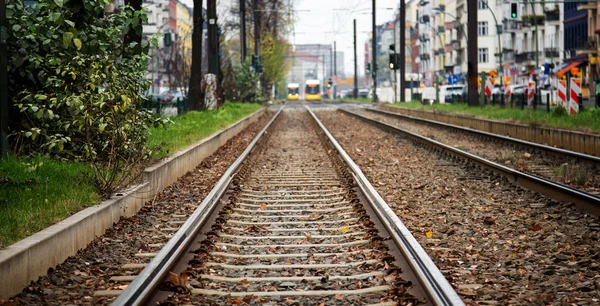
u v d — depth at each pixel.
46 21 15.63
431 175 18.66
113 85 13.12
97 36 15.79
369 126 41.38
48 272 9.00
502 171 17.88
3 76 14.27
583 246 10.30
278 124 46.72
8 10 15.66
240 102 67.81
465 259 9.62
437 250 10.09
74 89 14.95
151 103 21.92
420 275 8.12
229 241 11.12
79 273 9.12
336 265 9.41
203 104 43.59
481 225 12.02
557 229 11.58
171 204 14.38
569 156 21.36
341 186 16.97
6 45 14.41
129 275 9.04
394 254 9.62
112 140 13.07
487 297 7.87
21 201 11.16
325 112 68.06
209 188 16.50
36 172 13.47
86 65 13.95
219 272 9.17
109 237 11.26
